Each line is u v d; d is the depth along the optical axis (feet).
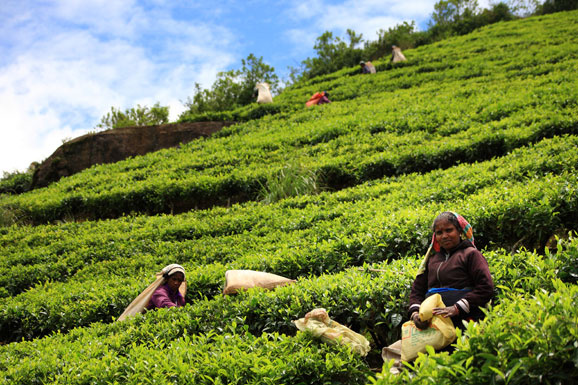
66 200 52.75
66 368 15.93
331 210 34.09
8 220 51.44
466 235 14.66
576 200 22.58
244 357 14.47
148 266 31.58
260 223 35.53
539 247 22.77
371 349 18.02
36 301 27.07
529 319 10.89
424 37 127.65
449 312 13.12
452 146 41.57
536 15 134.41
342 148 50.57
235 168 51.57
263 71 107.24
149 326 18.95
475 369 10.80
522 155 34.19
